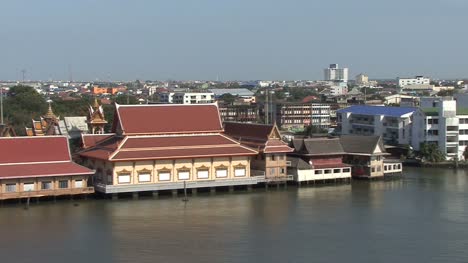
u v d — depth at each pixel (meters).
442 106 193.62
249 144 152.62
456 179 164.25
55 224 107.88
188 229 105.00
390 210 121.94
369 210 121.81
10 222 109.19
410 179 164.12
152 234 101.56
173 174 136.88
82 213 116.56
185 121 145.38
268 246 95.06
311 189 146.75
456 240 99.12
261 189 146.00
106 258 88.50
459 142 193.88
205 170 140.00
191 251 91.94
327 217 115.38
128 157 131.62
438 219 114.00
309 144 155.38
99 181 137.00
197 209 121.31
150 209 120.94
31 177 123.56
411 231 104.94
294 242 97.38
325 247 94.81
